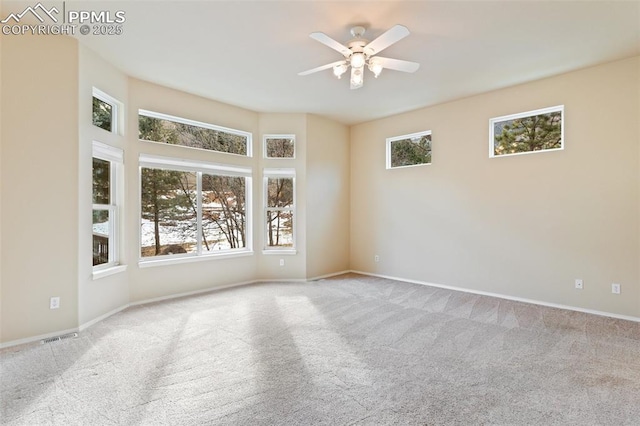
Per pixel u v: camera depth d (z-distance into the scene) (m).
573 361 2.60
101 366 2.50
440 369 2.47
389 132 5.82
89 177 3.41
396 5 2.64
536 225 4.22
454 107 4.98
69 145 3.19
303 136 5.58
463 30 3.01
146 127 4.30
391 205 5.79
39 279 3.03
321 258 5.86
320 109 5.39
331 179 6.04
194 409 1.97
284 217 5.70
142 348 2.83
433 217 5.24
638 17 2.79
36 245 3.02
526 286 4.30
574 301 3.94
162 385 2.24
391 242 5.79
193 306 4.07
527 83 4.28
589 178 3.83
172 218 4.59
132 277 4.12
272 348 2.84
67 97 3.17
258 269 5.55
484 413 1.93
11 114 2.89
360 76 2.98
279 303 4.21
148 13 2.77
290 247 5.70
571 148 3.95
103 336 3.10
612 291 3.69
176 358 2.64
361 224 6.25
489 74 4.02
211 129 4.99
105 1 2.60
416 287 5.10
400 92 4.61
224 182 5.21
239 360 2.61
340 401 2.05
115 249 3.95
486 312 3.85
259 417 1.89
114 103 3.89
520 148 4.41
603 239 3.75
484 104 4.67
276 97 4.80
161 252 4.47
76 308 3.23
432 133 5.25
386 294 4.68
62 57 3.14
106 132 3.68
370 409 1.97
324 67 3.12
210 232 5.04
